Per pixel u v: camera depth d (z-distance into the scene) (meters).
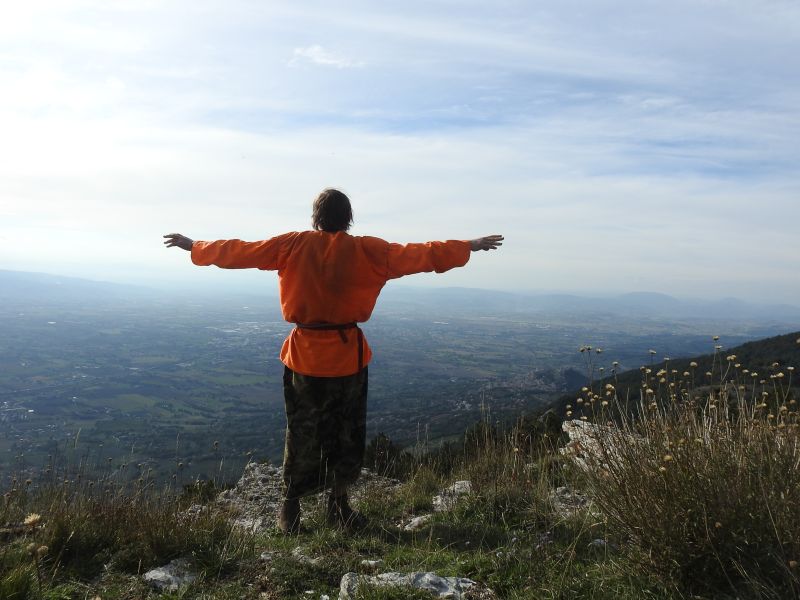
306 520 3.84
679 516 2.45
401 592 2.52
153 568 2.89
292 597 2.61
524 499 3.78
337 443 3.44
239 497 4.77
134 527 3.16
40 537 3.01
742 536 2.33
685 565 2.39
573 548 2.88
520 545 3.08
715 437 2.71
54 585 2.65
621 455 2.81
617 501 2.70
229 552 3.03
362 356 3.38
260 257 3.33
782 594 2.14
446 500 4.18
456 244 3.24
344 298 3.28
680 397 3.06
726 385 3.20
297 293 3.30
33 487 3.57
